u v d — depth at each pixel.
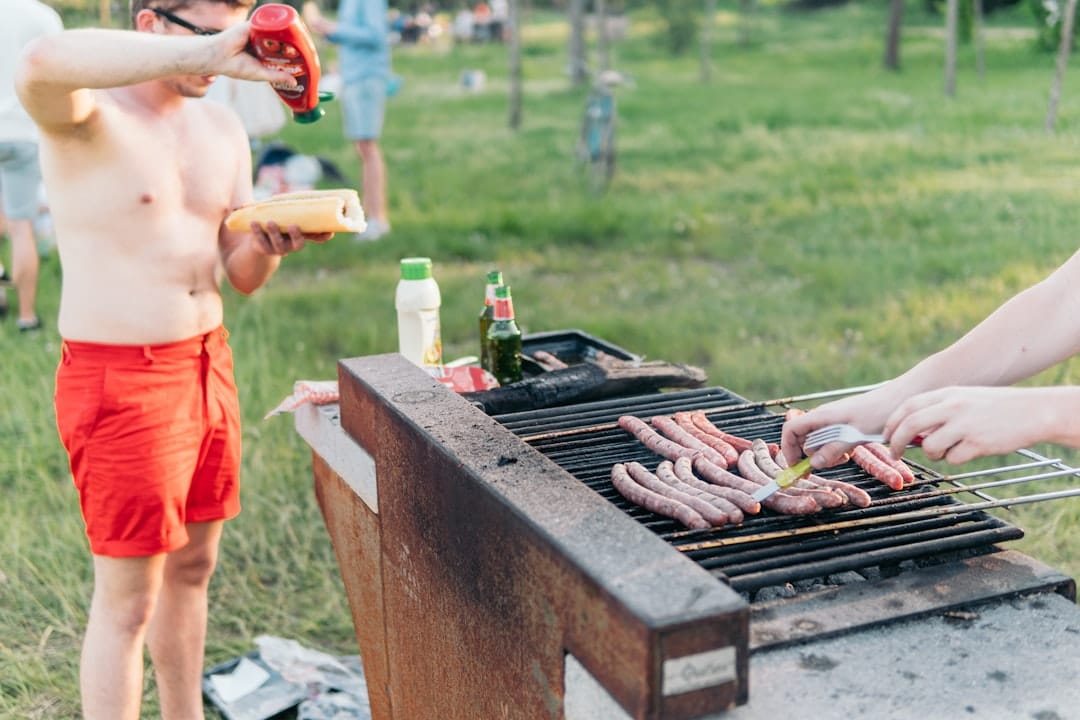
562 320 6.09
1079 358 5.07
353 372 2.38
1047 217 8.06
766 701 1.47
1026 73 18.61
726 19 37.09
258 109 8.05
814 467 1.82
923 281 6.72
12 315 6.23
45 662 3.27
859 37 29.80
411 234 8.27
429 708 2.19
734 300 6.54
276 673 3.21
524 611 1.66
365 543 2.47
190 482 2.58
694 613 1.35
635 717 1.38
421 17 34.19
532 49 30.02
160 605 2.73
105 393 2.39
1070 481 3.96
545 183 10.41
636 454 2.21
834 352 5.44
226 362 2.67
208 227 2.56
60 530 3.92
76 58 2.04
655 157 11.84
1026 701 1.48
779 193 9.61
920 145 11.83
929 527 1.87
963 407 1.63
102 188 2.36
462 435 1.96
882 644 1.61
